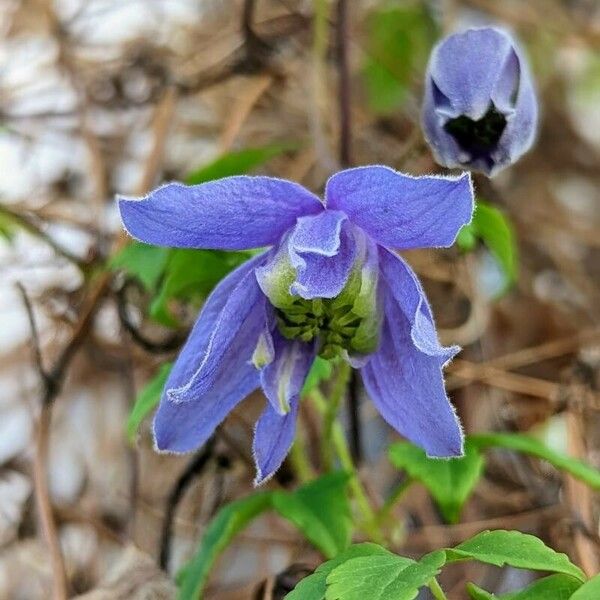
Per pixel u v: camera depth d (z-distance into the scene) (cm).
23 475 47
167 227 34
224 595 44
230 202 34
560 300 54
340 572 33
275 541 44
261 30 50
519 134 37
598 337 48
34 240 46
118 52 49
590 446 46
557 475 45
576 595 33
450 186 32
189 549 45
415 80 53
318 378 38
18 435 48
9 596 46
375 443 47
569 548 43
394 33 52
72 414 47
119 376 47
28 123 49
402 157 45
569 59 60
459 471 39
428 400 35
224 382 35
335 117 48
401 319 35
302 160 49
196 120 51
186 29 51
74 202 48
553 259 55
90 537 46
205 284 40
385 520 42
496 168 37
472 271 48
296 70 49
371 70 52
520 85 37
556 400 46
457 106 37
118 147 49
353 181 34
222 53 50
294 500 38
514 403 48
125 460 46
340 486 38
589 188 60
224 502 44
